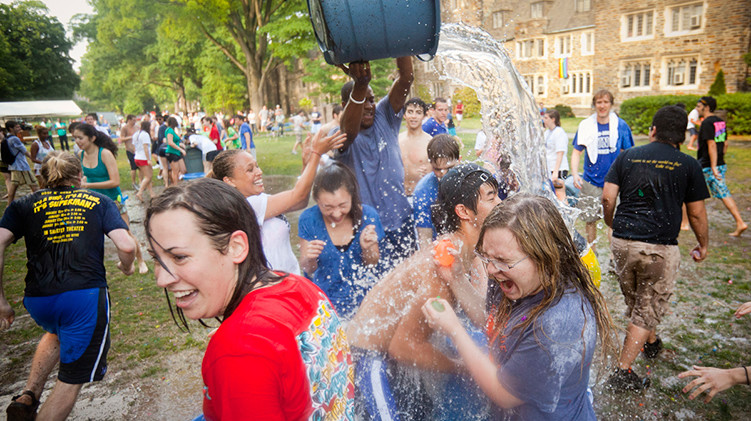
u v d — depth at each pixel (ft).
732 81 79.77
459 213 6.67
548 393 4.73
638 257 10.27
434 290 6.49
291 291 3.99
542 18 117.80
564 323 4.65
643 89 92.89
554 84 119.03
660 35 88.12
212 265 3.73
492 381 5.10
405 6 6.38
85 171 18.80
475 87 10.25
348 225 9.17
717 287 15.23
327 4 6.43
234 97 144.25
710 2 80.38
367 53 6.88
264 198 9.25
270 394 3.47
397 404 6.30
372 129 11.10
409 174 12.84
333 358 4.19
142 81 171.73
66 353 9.27
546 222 4.72
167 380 12.00
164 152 38.55
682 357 11.44
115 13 113.80
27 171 34.40
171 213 3.60
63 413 9.13
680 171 9.98
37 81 190.39
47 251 9.17
